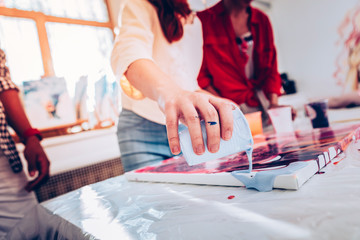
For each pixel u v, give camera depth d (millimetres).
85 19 2855
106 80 2867
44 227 529
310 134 718
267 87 1548
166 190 503
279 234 243
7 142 1641
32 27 2477
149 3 1066
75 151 2475
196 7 1678
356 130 641
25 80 2357
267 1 3840
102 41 2941
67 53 2664
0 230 1636
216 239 261
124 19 1005
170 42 1154
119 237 321
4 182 1668
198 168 550
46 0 2592
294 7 3678
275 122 948
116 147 2795
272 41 1562
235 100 1536
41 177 1898
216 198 392
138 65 752
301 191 342
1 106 1626
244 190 406
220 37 1467
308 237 227
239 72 1513
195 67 1354
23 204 1767
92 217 422
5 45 2305
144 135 1130
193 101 422
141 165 1127
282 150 555
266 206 316
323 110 850
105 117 2818
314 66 3648
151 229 324
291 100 3287
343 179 354
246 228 269
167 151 1190
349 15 3166
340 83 3402
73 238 395
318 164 416
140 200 467
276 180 367
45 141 2291
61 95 2531
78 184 2447
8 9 2344
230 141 401
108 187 647
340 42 3309
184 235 286
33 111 2361
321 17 3445
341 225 234
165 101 501
